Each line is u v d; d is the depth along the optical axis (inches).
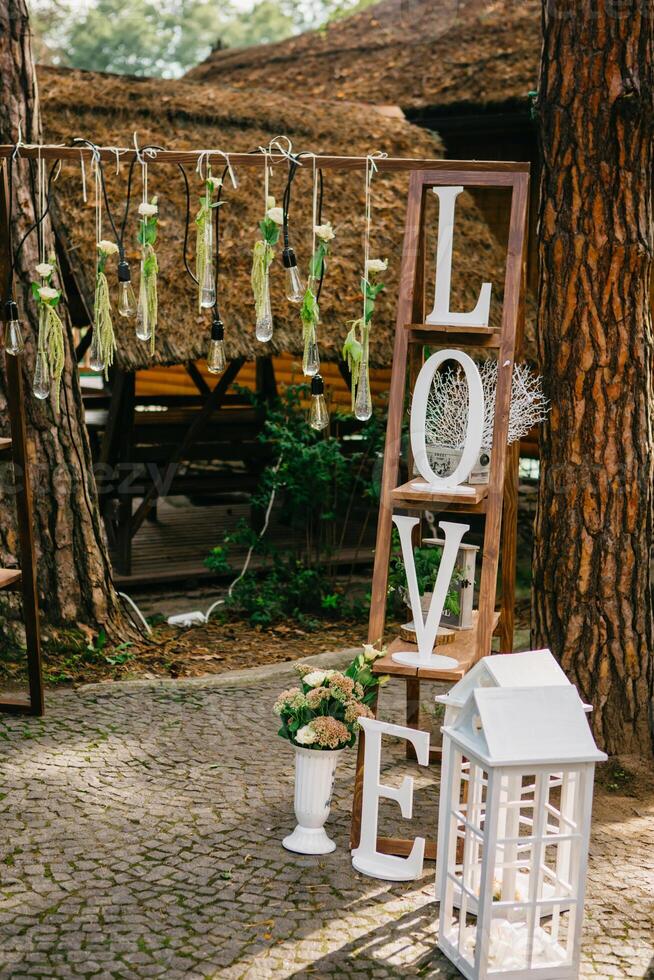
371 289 163.3
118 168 298.4
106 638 250.4
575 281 185.8
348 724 154.0
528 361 359.9
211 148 344.2
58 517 243.6
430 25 503.5
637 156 183.0
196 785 177.5
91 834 157.5
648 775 186.5
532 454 401.4
